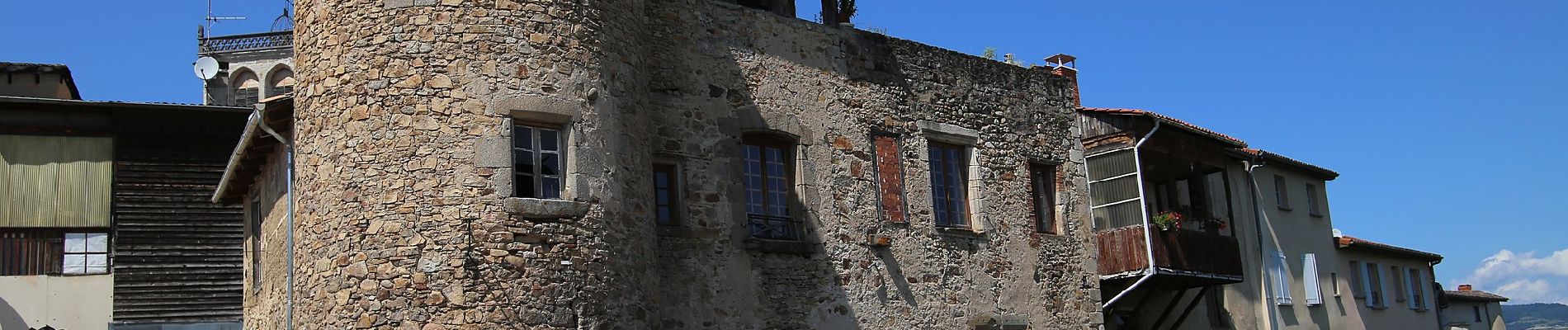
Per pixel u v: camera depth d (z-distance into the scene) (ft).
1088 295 65.36
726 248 51.42
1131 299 71.26
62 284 69.05
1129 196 68.49
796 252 53.52
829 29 58.13
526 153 43.52
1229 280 73.26
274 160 53.72
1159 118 69.62
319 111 43.80
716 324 50.21
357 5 43.91
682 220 50.34
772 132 54.34
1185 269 68.49
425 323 40.73
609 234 43.91
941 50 62.64
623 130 45.80
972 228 61.26
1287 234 88.53
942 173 61.16
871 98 58.65
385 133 42.39
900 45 60.80
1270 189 88.12
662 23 51.96
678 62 51.98
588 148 44.01
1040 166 66.03
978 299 59.88
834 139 56.54
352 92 43.09
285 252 49.88
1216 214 80.59
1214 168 78.79
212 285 72.02
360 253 41.81
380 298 41.22
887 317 55.98
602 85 45.19
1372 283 100.22
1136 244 67.21
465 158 42.09
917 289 57.52
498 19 43.60
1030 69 66.90
